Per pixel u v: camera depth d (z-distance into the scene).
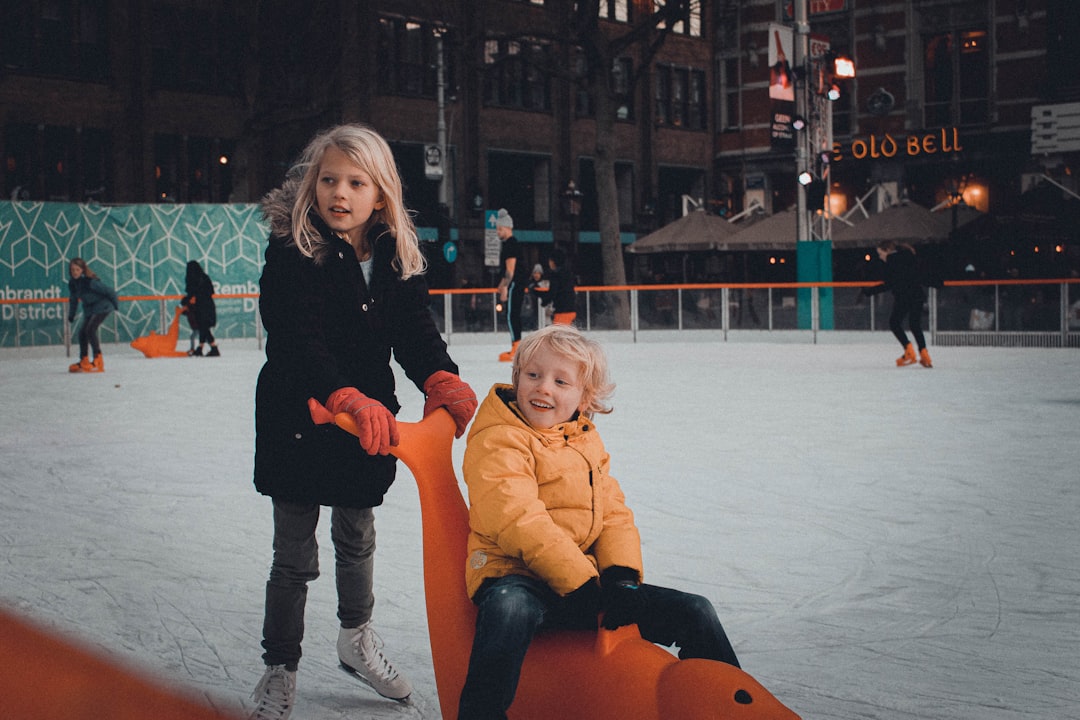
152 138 33.06
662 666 2.05
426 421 2.66
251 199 34.75
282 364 2.81
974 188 40.84
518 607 2.14
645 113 44.94
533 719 2.16
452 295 23.98
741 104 46.88
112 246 24.33
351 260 2.83
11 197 30.81
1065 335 20.48
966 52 40.94
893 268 16.17
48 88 31.34
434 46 38.19
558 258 18.73
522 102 41.06
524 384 2.38
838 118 43.38
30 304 22.31
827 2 43.41
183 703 0.47
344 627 3.13
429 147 35.34
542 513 2.23
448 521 2.50
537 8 41.03
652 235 36.00
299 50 35.47
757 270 39.41
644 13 42.53
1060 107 37.19
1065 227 29.20
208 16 33.94
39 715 0.44
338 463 2.85
